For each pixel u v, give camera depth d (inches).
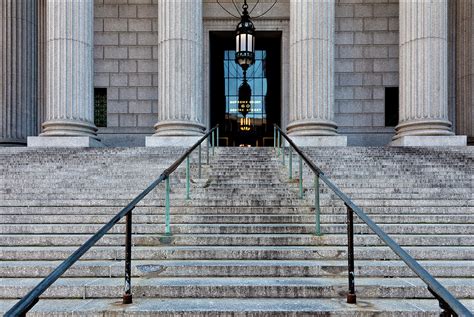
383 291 202.1
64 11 578.2
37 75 738.8
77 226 289.4
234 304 190.9
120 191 363.6
